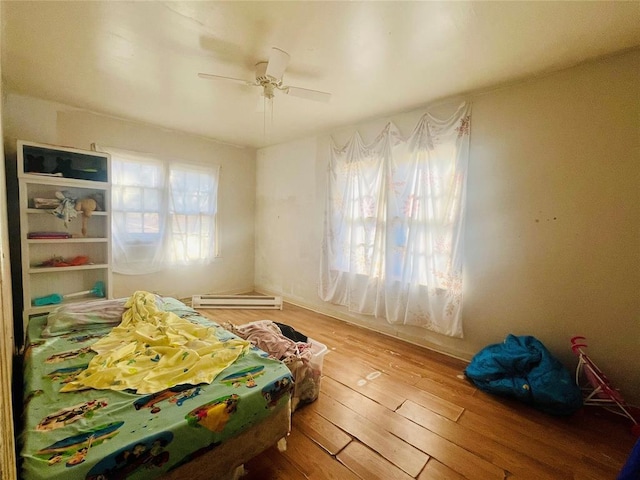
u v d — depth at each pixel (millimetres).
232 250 4605
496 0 1473
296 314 3797
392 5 1532
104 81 2484
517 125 2307
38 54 2070
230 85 2514
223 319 3543
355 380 2271
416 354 2732
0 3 1330
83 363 1534
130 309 2174
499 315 2447
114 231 3398
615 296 1966
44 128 2906
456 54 1963
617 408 1937
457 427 1768
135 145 3508
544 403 1884
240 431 1287
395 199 3008
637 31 1681
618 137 1922
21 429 1060
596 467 1498
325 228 3686
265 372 1501
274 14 1625
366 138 3316
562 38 1762
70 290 3068
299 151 4113
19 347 2670
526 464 1509
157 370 1467
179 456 1099
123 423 1096
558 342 2189
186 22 1714
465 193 2549
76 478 899
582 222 2068
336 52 1970
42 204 2701
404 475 1430
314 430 1717
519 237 2330
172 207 3863
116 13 1639
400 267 3008
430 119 2748
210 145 4219
